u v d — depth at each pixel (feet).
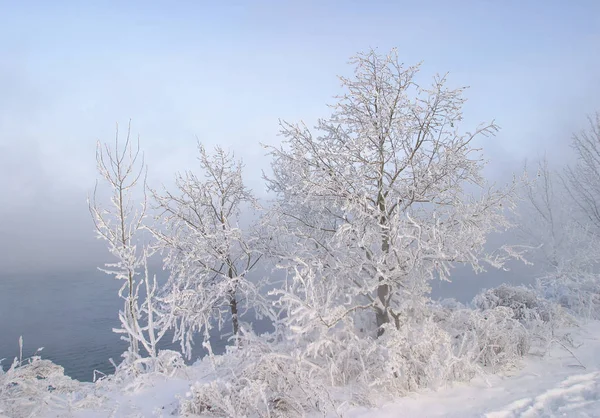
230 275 37.68
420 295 23.54
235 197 40.34
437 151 25.13
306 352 19.02
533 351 24.02
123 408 17.79
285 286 21.24
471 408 16.33
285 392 17.03
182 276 35.40
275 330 23.43
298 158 25.63
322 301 23.93
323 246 27.43
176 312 33.37
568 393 17.19
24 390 17.01
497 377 20.51
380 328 24.26
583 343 25.13
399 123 24.59
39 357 19.43
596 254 44.65
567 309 35.73
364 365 20.04
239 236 35.86
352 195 24.66
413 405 17.11
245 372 18.12
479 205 24.72
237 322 35.35
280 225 29.43
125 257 27.25
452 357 19.54
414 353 19.88
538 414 15.15
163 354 24.57
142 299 29.12
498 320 24.93
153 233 34.91
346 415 16.26
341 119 25.59
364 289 23.24
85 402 17.51
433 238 22.47
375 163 25.18
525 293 31.42
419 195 25.61
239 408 16.14
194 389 17.29
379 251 24.95
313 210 28.40
